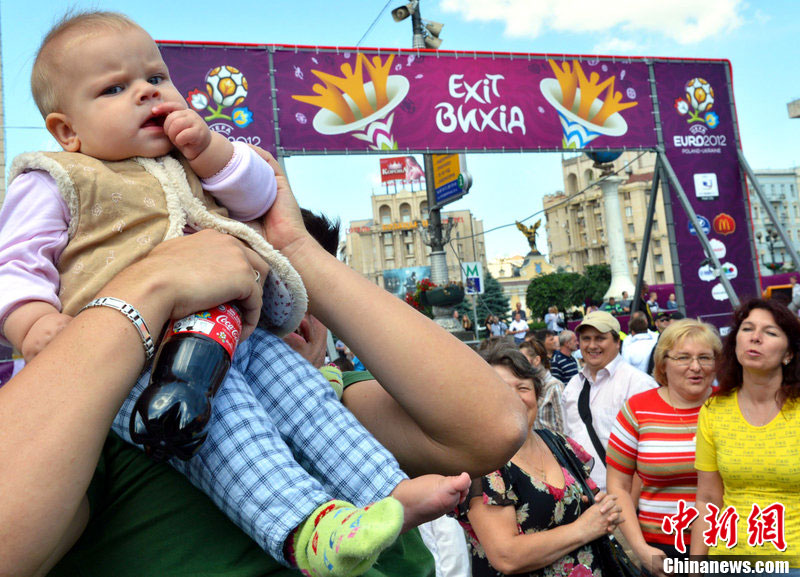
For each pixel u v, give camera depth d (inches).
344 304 44.4
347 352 303.9
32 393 28.5
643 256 597.9
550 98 518.3
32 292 38.2
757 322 118.0
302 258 46.8
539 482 105.6
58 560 33.6
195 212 44.2
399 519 31.7
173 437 32.6
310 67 467.5
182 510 37.2
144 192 42.9
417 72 488.7
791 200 4030.5
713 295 559.5
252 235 44.1
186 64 445.7
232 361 41.7
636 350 284.5
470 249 4244.6
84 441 28.3
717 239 563.8
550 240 4335.6
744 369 120.5
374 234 4173.2
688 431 133.3
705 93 564.1
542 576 101.7
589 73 530.6
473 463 44.5
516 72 511.2
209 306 37.0
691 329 137.5
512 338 124.6
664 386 142.3
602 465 181.6
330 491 40.9
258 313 41.4
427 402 42.4
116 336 31.4
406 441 46.2
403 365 42.4
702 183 562.6
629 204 3740.2
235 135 451.2
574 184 4109.3
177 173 45.2
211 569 36.4
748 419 120.0
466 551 138.4
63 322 37.2
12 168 42.6
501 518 102.6
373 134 476.4
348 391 51.7
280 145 458.0
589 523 102.3
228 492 36.4
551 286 2817.4
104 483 36.6
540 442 114.8
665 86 553.6
